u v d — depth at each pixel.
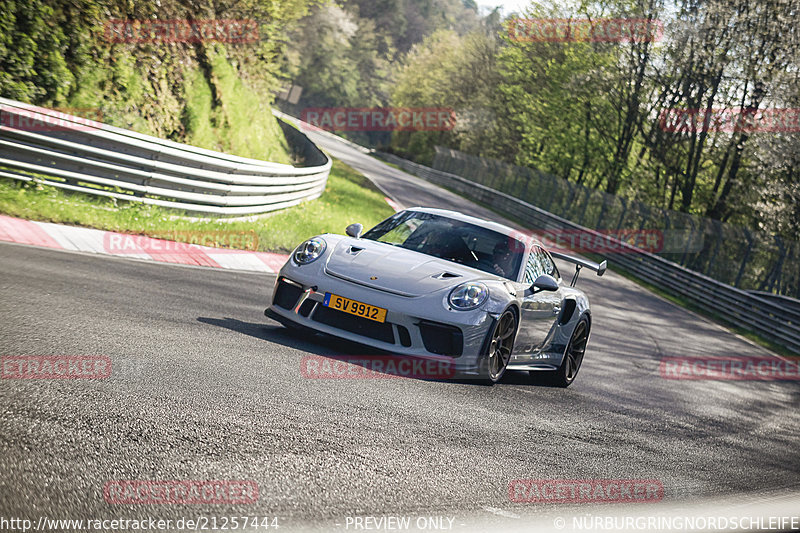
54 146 27.33
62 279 17.84
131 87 38.22
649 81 109.31
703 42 93.12
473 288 15.66
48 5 32.69
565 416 15.52
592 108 118.44
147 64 40.19
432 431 11.34
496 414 13.70
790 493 13.35
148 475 7.32
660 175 108.19
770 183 87.75
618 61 111.75
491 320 15.45
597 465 11.95
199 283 22.80
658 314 54.03
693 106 99.94
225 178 34.50
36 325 12.70
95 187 29.27
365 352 15.02
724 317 61.12
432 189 126.00
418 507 8.10
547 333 19.03
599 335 36.22
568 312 20.16
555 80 124.88
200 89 46.00
